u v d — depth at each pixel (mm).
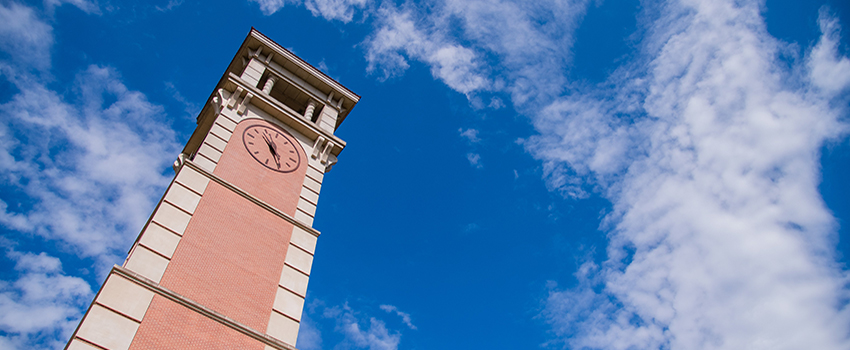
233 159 22719
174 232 17781
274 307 18109
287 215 21703
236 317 16906
